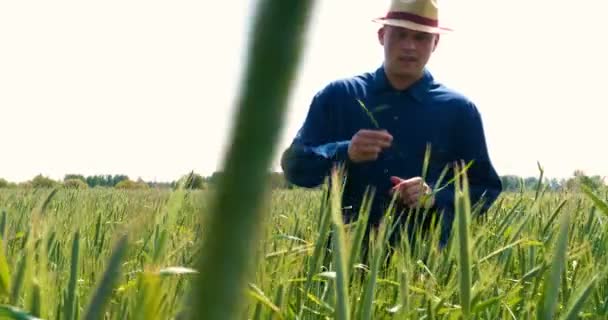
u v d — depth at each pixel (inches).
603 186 186.1
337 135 217.3
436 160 213.3
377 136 191.9
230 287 8.6
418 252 138.6
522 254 131.4
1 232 86.9
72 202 227.9
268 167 8.5
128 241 26.1
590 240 153.3
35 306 59.3
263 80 8.4
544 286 63.1
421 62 210.5
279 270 97.2
